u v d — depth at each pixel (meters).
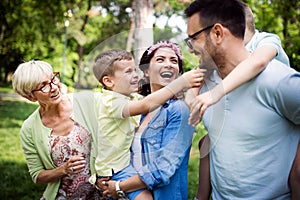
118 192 1.97
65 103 2.35
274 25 4.94
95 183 2.10
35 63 2.28
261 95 1.80
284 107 1.75
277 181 1.83
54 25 12.50
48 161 2.39
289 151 1.83
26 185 5.24
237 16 1.85
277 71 1.78
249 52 2.01
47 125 2.38
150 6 6.79
